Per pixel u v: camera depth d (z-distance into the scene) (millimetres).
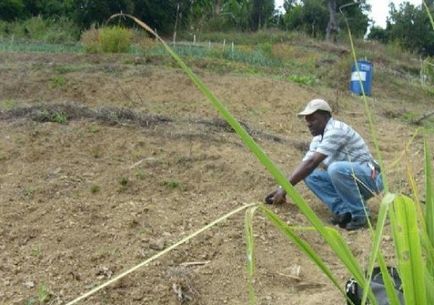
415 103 15898
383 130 9414
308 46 26156
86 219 4340
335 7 28734
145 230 4215
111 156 5766
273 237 4328
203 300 3479
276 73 14008
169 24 28938
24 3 29297
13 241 3959
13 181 4988
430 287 1393
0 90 9633
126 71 11039
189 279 3621
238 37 30094
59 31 22812
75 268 3660
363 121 10094
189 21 30203
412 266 1326
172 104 9492
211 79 11148
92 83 10062
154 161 5672
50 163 5457
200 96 10094
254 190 5273
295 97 10625
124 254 3857
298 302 3443
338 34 28875
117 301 3357
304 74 14453
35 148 5727
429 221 1601
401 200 1285
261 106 10023
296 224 4590
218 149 6172
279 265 3936
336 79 15344
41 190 4809
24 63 11922
